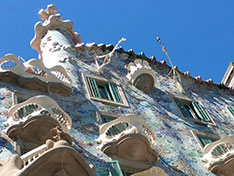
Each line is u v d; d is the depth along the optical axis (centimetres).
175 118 2245
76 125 1823
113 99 2203
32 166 1183
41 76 2011
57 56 2495
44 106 1684
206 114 2428
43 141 1587
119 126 1827
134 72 2438
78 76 2280
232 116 2559
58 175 1211
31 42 2952
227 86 3144
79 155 1249
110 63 2589
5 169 1208
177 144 2000
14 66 1997
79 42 2991
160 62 2827
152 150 1762
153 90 2478
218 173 1886
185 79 2792
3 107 1761
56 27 2966
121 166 1675
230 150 1941
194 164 1903
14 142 1549
